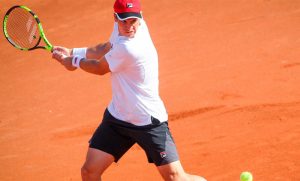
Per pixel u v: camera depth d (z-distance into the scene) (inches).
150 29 2260.1
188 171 1066.7
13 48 2358.5
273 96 1413.6
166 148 750.5
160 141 749.3
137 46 716.0
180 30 2183.8
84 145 1325.0
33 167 1234.0
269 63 1672.0
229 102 1423.5
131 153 1210.0
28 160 1280.8
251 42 1898.4
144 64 724.7
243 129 1234.0
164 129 751.1
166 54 1940.2
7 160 1296.8
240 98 1438.2
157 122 743.1
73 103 1653.5
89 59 765.3
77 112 1573.6
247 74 1608.0
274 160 1056.8
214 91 1518.2
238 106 1379.2
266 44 1852.9
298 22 2032.5
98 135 778.8
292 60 1673.2
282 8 2206.0
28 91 1838.1
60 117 1557.6
